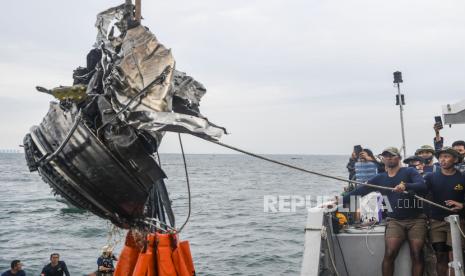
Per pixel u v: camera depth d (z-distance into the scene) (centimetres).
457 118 600
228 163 19125
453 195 641
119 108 371
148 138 382
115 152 381
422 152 891
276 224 2981
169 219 452
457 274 529
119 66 374
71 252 2300
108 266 1354
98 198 387
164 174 391
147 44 380
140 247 403
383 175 687
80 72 436
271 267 1917
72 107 395
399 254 689
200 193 5181
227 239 2497
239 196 4859
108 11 418
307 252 584
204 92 429
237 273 1828
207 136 357
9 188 6266
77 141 381
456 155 640
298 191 5144
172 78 381
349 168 1099
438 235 650
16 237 2709
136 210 400
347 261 723
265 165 16875
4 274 1387
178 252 402
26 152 410
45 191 5788
